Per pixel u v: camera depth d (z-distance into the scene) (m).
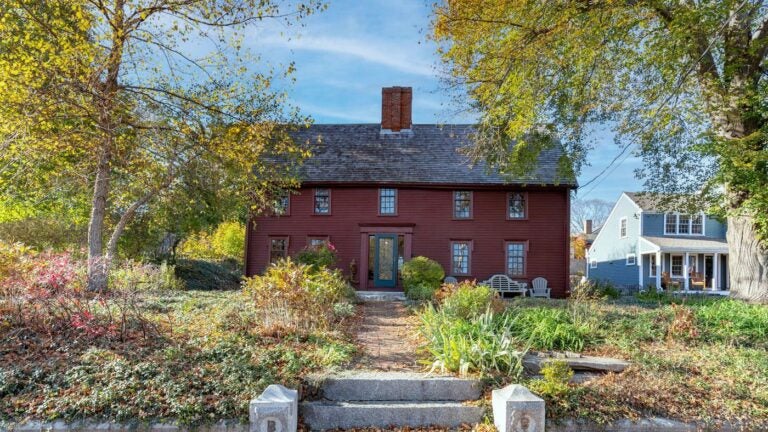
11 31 9.54
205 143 10.89
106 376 5.20
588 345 7.50
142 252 18.61
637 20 10.74
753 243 12.62
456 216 18.84
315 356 6.27
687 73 10.86
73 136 10.47
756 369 6.49
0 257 7.27
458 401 5.43
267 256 18.88
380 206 19.00
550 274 18.41
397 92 21.48
